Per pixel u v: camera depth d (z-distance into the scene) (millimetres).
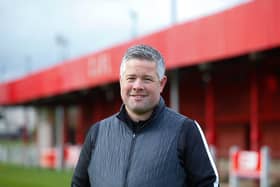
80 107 28391
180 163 2674
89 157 2900
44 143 32875
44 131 33031
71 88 19656
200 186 2658
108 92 23531
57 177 15422
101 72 17281
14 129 74438
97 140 2869
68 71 19906
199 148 2699
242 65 15109
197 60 12742
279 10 10516
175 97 15039
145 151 2689
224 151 18359
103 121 2936
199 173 2660
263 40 10938
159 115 2764
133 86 2686
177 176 2648
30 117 55031
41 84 22516
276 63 15023
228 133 18312
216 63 14453
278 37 10555
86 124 27891
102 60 17172
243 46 11461
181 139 2697
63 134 29688
